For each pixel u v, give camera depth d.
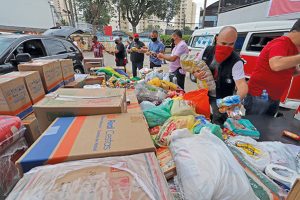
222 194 0.79
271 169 1.02
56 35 5.37
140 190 0.66
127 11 24.36
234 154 1.12
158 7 24.61
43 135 1.00
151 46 5.39
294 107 3.45
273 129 1.54
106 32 19.66
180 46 3.28
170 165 0.99
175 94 2.22
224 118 1.61
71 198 0.62
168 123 1.33
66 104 1.24
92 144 0.92
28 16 8.90
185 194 0.84
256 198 0.83
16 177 1.10
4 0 7.73
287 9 6.05
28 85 1.54
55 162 0.82
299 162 1.09
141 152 0.89
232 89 1.90
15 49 3.62
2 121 1.12
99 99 1.34
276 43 1.82
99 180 0.70
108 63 10.62
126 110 1.44
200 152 0.95
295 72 2.14
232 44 1.77
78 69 5.54
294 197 0.70
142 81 2.36
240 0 9.42
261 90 2.09
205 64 1.91
